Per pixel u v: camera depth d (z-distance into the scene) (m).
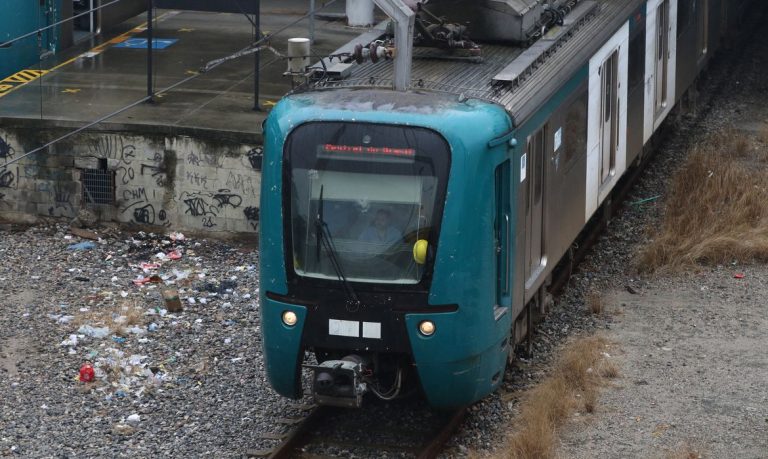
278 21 68.31
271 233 27.78
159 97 50.41
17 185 46.97
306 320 27.66
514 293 29.95
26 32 56.66
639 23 45.69
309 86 29.64
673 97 54.09
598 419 29.91
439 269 26.89
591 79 38.12
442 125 26.91
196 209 45.72
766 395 31.14
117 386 32.41
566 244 36.38
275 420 29.95
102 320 37.22
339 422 30.16
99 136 45.81
